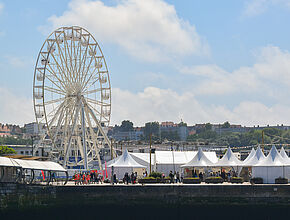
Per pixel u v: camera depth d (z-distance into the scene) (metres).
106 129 120.38
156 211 80.75
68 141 112.44
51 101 110.69
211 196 80.38
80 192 81.12
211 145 198.12
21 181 78.25
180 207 80.56
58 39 111.00
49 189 79.44
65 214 80.12
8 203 72.69
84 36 115.69
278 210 79.25
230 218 79.81
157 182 91.62
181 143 175.62
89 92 116.19
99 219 81.06
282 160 90.19
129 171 100.56
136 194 81.12
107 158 175.38
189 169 105.75
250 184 86.31
